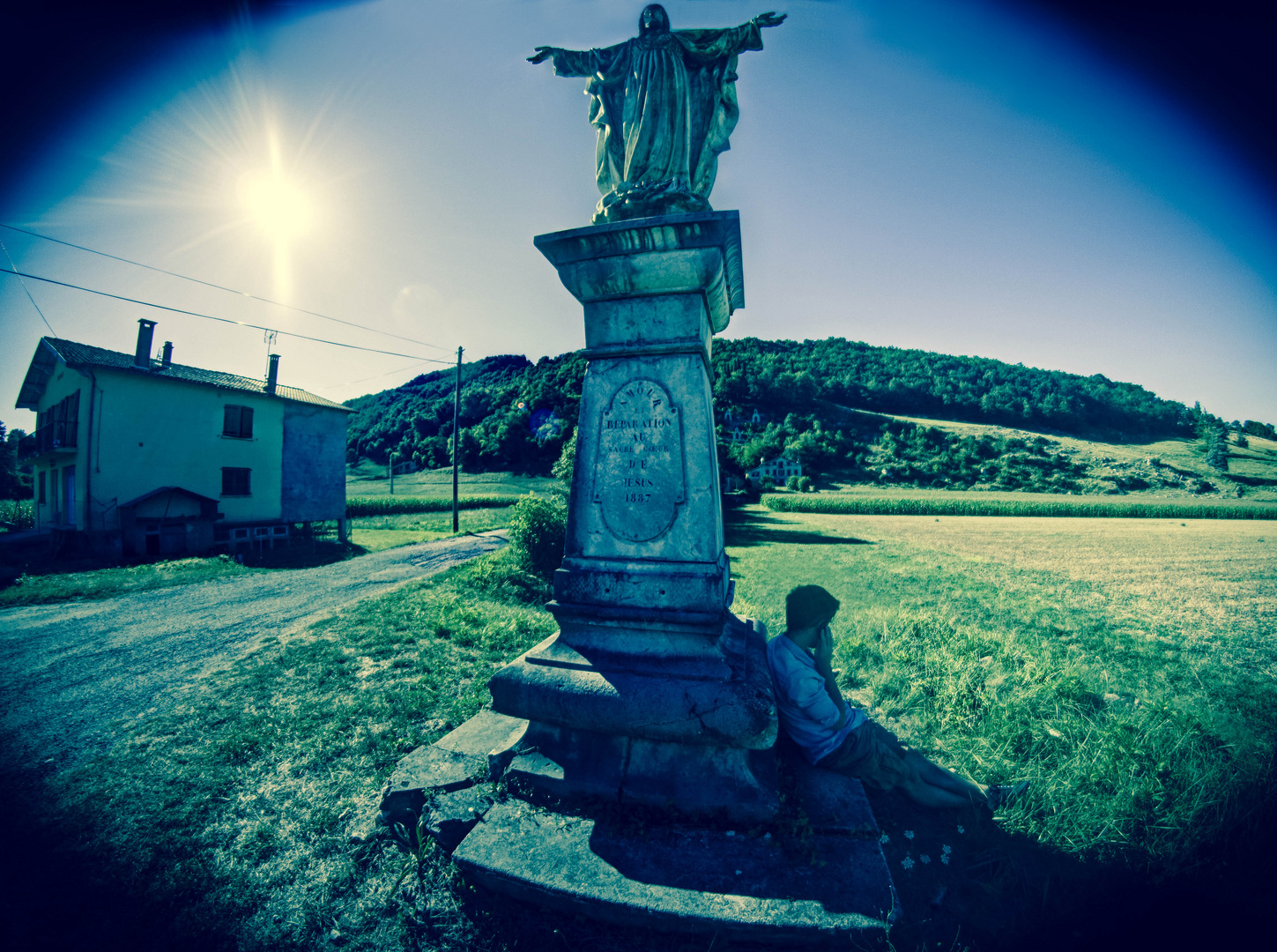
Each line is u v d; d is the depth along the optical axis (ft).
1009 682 15.99
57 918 7.46
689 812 8.46
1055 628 26.78
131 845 8.93
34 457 69.51
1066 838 8.84
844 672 17.29
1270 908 7.64
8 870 8.45
